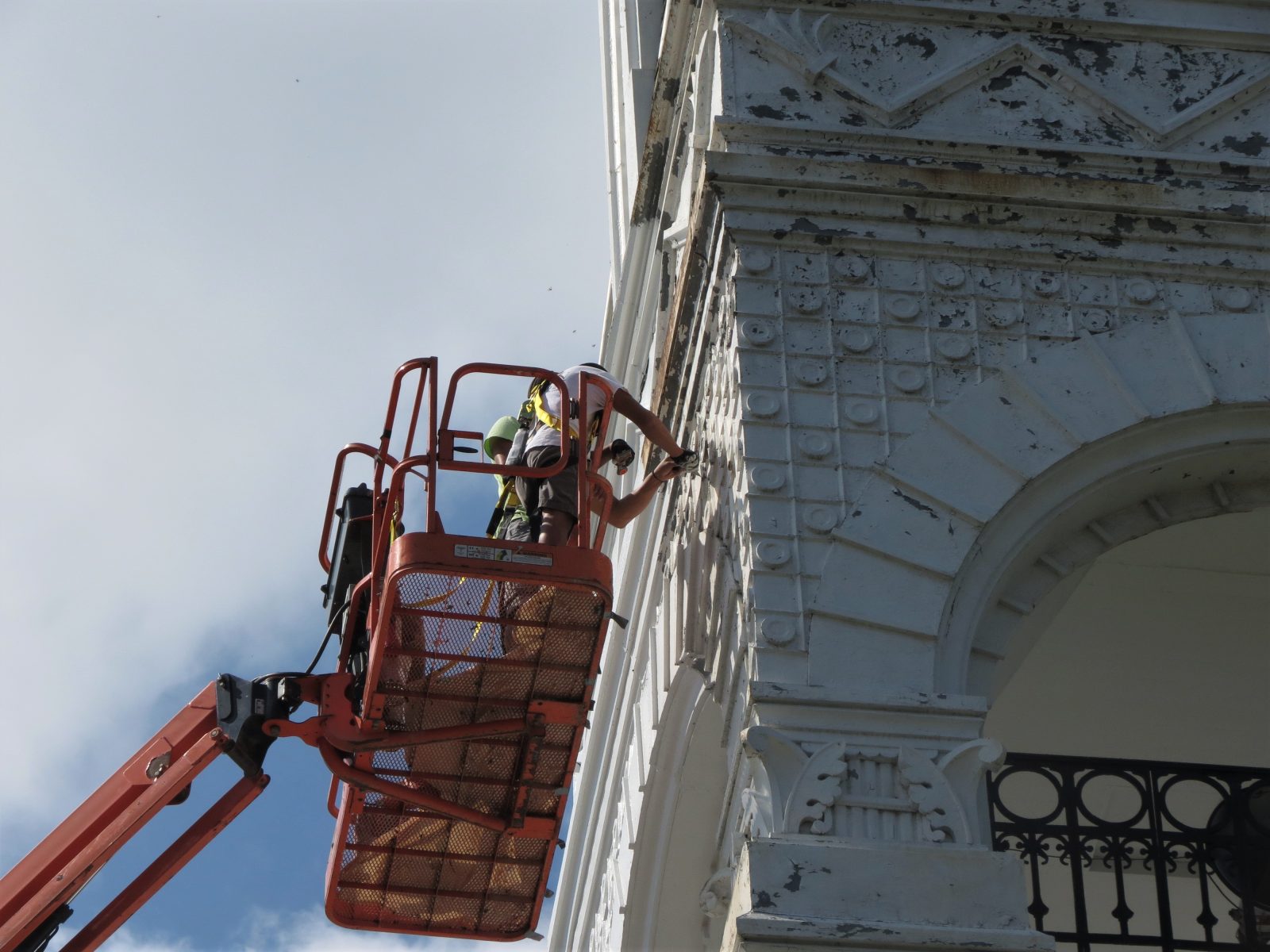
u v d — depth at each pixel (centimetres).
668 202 1502
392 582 952
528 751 1033
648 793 1424
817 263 1069
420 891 1126
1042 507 1006
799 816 889
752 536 979
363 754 1040
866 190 1083
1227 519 1325
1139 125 1132
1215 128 1143
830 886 866
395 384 1030
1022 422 1021
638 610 1595
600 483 1039
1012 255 1079
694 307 1193
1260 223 1092
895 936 849
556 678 1010
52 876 1065
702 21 1235
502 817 1071
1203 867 1081
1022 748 1574
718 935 1430
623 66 2041
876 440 1015
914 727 921
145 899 1066
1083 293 1073
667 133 1570
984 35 1166
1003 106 1139
